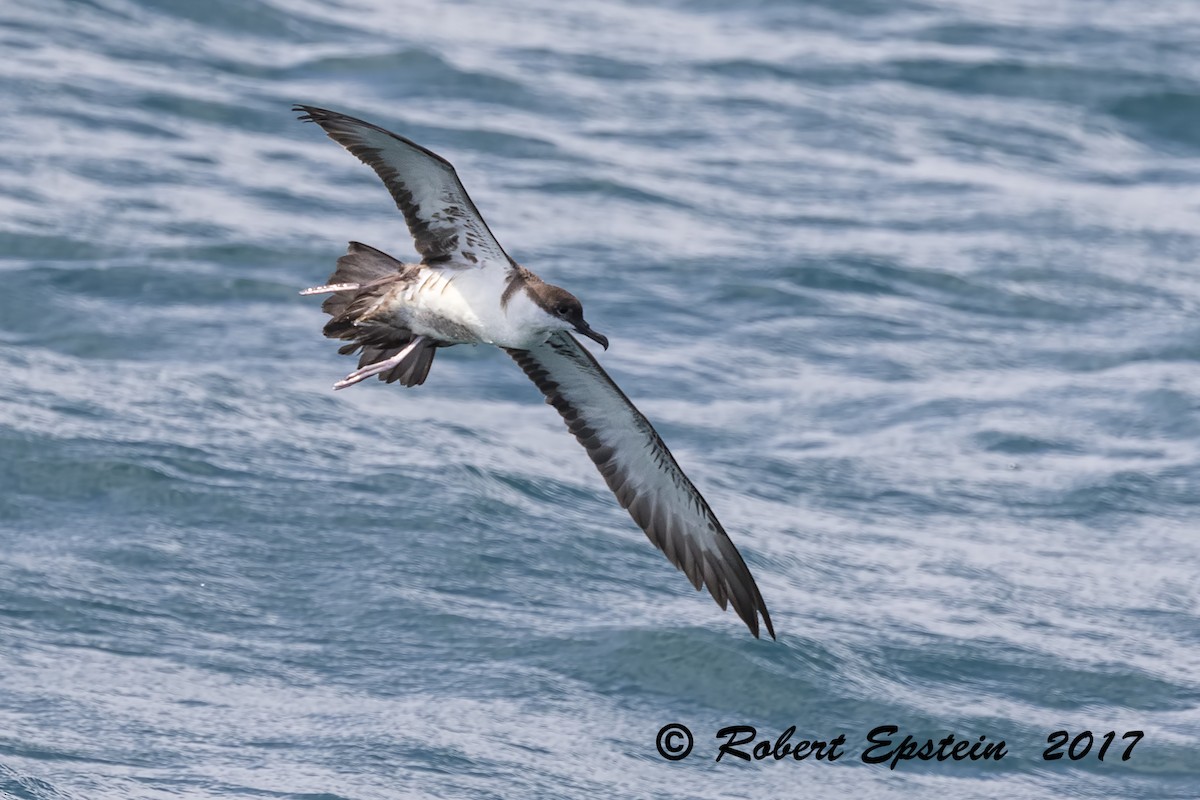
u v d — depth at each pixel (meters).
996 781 12.96
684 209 25.55
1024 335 22.34
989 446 19.05
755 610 10.90
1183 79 34.06
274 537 15.16
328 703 12.90
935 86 33.12
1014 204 27.19
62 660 12.98
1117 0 40.94
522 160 26.80
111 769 11.70
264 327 19.73
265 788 11.66
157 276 20.55
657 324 21.48
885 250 24.70
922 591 15.73
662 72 32.41
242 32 31.11
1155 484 18.33
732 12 37.34
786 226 25.39
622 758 12.67
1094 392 20.64
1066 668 14.52
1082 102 32.88
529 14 35.66
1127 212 27.44
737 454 18.36
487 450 17.59
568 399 10.84
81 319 19.19
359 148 9.93
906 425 19.45
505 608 14.52
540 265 22.67
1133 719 13.88
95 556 14.45
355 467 16.61
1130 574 16.48
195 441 16.59
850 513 17.31
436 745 12.42
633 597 14.98
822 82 32.72
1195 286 24.38
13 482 15.39
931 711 13.73
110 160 24.16
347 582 14.61
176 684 12.89
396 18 33.44
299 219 23.14
